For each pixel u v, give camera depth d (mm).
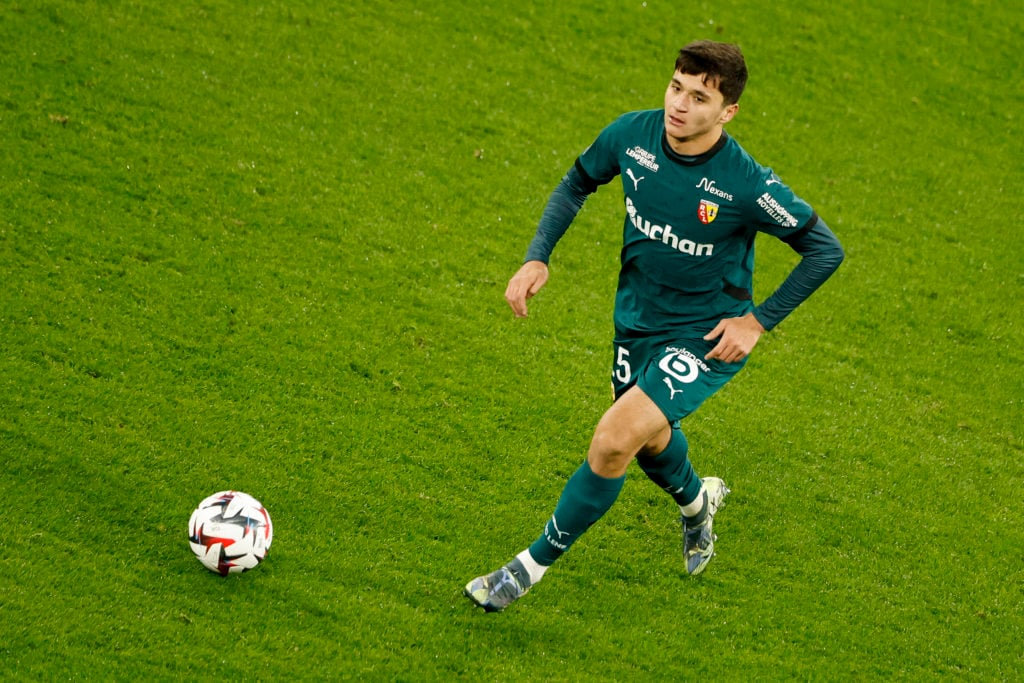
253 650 16312
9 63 29984
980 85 41250
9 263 23453
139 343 22250
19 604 16172
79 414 20172
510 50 37344
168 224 25922
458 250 27750
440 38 36938
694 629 18469
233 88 31688
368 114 32250
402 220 28328
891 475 23125
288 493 19578
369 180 29516
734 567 20062
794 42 41375
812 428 24203
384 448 21188
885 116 38594
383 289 25719
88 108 29141
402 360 23656
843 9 43906
